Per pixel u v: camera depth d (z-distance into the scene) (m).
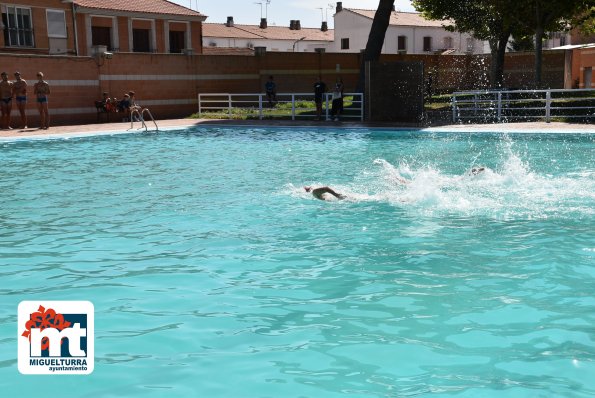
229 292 5.16
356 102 24.56
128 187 10.22
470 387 3.50
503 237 6.67
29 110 23.33
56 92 24.27
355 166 12.16
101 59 25.56
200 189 9.91
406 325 4.42
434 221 7.45
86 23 33.50
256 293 5.13
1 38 27.50
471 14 32.72
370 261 5.95
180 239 6.88
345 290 5.17
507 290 5.08
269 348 4.08
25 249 6.55
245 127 20.95
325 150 14.90
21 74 23.06
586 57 35.50
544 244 6.37
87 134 18.88
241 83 30.94
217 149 15.47
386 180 10.37
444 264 5.80
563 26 28.95
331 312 4.70
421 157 13.34
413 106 21.14
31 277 5.61
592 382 3.54
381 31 25.98
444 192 9.01
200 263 5.98
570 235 6.69
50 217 8.05
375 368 3.77
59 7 29.66
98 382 3.64
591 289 5.08
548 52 38.28
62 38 29.91
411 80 21.02
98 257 6.23
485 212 7.84
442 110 26.20
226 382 3.62
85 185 10.45
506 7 26.86
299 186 10.02
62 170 12.25
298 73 33.31
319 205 8.52
